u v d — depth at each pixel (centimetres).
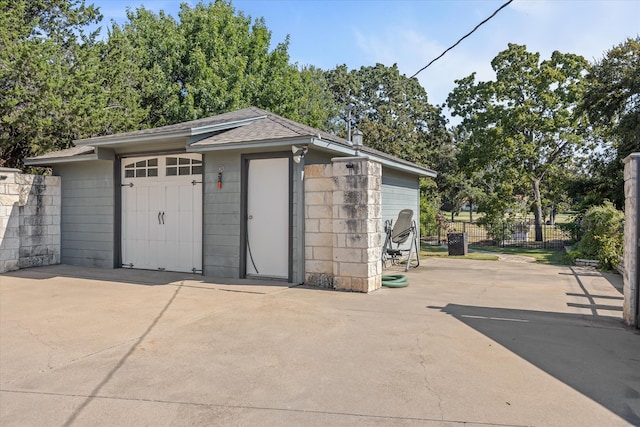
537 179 2094
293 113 2367
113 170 995
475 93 2180
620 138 1694
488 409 309
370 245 729
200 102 1962
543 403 318
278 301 648
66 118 1273
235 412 307
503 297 688
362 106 4038
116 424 292
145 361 408
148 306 622
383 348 439
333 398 328
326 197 759
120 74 1655
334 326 518
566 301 661
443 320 545
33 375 376
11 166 1401
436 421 292
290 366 393
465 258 1362
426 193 2761
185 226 925
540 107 2052
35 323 540
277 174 822
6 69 1178
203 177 889
